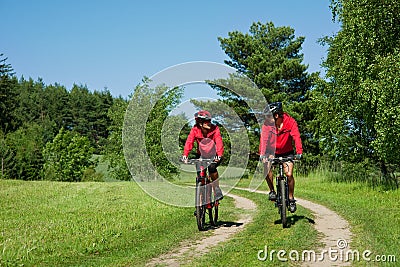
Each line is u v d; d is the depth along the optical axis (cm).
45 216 1238
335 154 2436
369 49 1698
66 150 6494
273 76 3666
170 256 726
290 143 934
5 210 1392
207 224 1019
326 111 2339
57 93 9481
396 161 1795
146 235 906
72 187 2238
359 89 1792
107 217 1177
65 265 691
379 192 1714
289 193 938
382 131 1572
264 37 3978
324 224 968
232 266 629
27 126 7819
